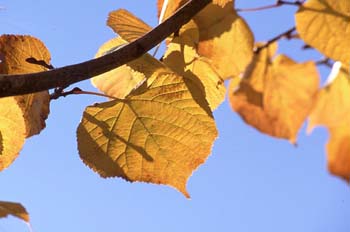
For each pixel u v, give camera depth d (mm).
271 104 583
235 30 625
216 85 704
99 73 645
